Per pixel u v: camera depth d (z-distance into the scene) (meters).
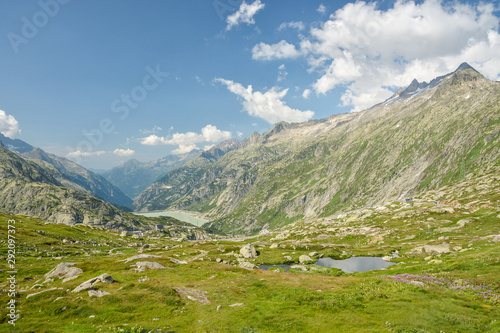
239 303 38.62
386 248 111.88
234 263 96.06
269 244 163.25
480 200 153.50
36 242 92.06
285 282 52.09
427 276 45.75
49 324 29.83
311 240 161.38
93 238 135.38
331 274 78.12
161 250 128.25
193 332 28.50
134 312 34.25
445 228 116.31
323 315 32.34
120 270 59.06
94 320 31.47
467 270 46.47
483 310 29.94
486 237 81.94
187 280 53.50
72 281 46.78
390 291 38.62
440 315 29.03
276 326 29.69
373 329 27.08
